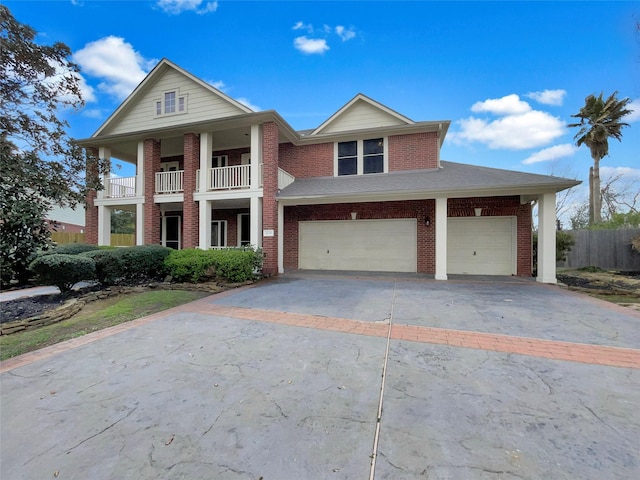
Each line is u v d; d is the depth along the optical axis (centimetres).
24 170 583
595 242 1337
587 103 2089
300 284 894
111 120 1336
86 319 540
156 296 724
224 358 362
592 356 362
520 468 186
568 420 235
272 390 286
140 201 1243
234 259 897
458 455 197
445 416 241
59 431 228
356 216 1231
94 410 256
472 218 1120
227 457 198
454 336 435
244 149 1398
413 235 1173
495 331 457
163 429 229
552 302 646
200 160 1204
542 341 413
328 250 1269
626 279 998
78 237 2081
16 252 614
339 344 405
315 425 231
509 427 227
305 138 1287
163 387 294
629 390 281
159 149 1280
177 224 1501
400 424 231
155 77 1302
